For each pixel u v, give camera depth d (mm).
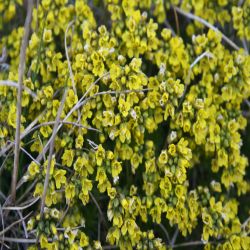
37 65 868
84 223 856
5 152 868
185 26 940
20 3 918
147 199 854
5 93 858
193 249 909
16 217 865
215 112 878
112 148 868
